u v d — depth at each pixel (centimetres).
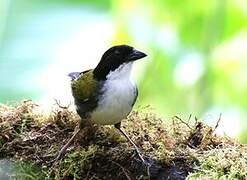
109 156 955
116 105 975
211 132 993
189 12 1426
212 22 1428
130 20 1356
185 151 945
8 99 1107
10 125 1044
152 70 1452
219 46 1448
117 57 984
